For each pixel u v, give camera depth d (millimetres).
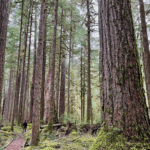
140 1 8562
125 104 3010
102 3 3965
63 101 19859
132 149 2682
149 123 3029
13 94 32344
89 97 13156
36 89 8250
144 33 8164
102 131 3297
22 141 9828
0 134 10375
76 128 9609
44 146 6992
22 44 19312
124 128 2924
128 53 3221
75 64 24594
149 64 7773
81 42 17594
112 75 3293
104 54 3639
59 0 15969
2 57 5188
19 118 17359
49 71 18672
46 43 18672
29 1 15125
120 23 3410
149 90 7637
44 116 15922
